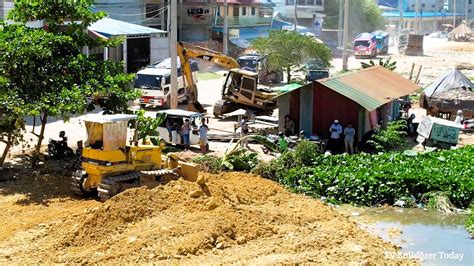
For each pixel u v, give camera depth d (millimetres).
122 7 87625
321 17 140125
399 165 35156
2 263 23188
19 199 30953
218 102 54281
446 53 131500
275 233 26312
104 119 30328
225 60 55062
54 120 50188
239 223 26203
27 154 39250
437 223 29594
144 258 23234
